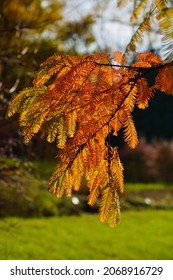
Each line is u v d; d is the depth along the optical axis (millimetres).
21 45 5832
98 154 2482
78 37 6191
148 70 2439
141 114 26266
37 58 5297
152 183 20109
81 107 2400
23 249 7781
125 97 2451
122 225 11211
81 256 7973
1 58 5484
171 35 2320
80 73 2408
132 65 2516
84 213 12898
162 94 26016
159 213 13477
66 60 2441
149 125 26312
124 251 8531
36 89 2475
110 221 2531
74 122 2441
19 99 2459
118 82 2477
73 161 2465
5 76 5711
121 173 2545
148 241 9445
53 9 6184
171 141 23516
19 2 5984
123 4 2834
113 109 2453
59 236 9359
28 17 6039
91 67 2426
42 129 2424
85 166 2473
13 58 5488
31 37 6016
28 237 8727
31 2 5992
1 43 5812
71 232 9953
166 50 2330
